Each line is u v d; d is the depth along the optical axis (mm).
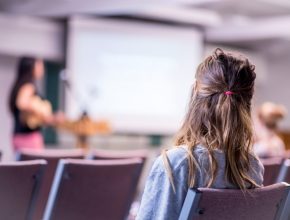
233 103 1539
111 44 7555
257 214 1570
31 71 4922
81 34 7398
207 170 1495
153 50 7828
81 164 2449
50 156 2947
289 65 10977
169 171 1483
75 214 2555
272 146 3967
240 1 7492
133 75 7711
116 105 7617
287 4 7742
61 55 7703
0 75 7828
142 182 4035
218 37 8945
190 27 8594
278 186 1598
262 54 10836
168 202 1476
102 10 6789
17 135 4902
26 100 4848
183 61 8031
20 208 2488
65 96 7320
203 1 6379
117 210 2691
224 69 1557
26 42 7363
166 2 6367
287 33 8250
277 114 4059
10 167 2363
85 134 5641
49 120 5082
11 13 7402
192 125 1568
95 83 7469
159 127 7902
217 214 1463
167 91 7926
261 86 11031
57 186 2449
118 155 3006
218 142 1529
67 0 6926
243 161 1558
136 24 7695
